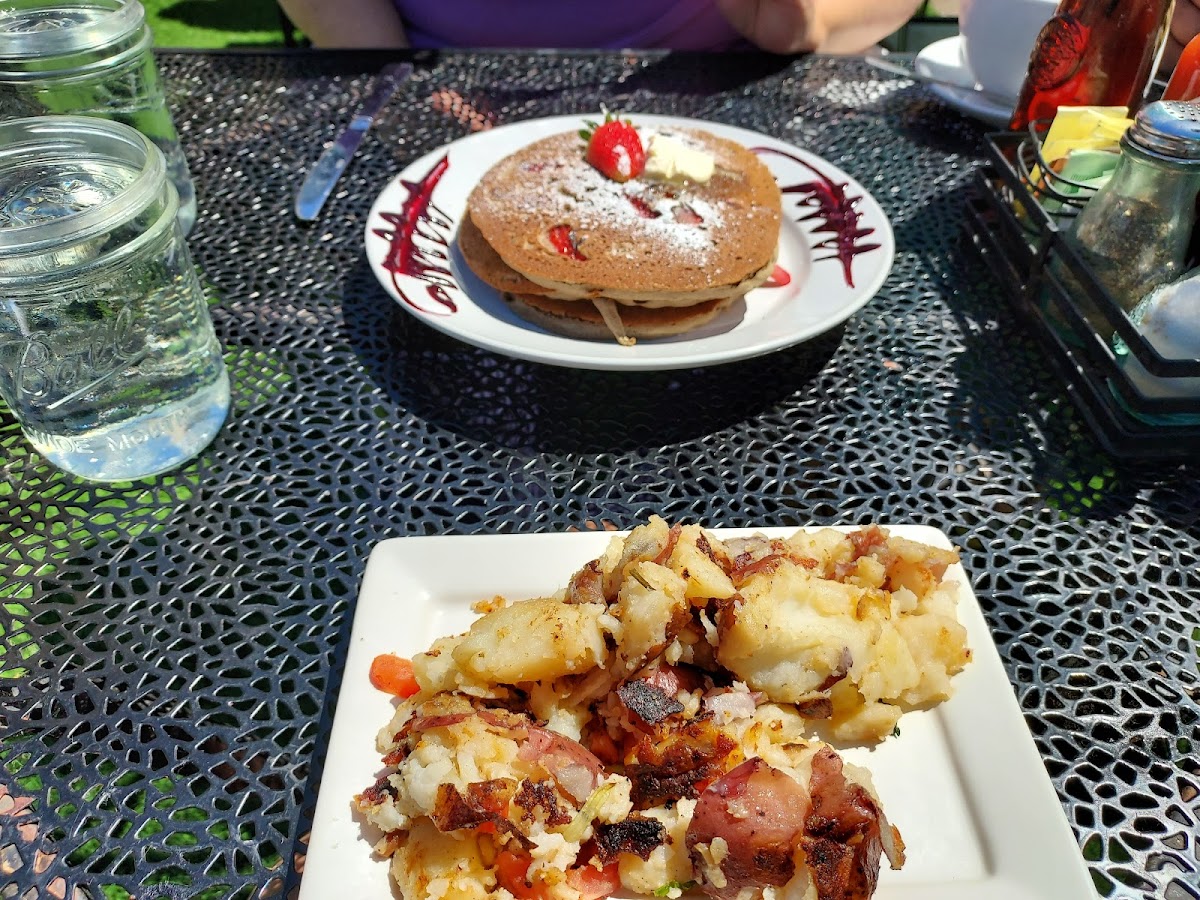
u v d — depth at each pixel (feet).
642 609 2.45
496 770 2.20
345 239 4.85
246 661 2.86
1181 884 2.34
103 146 3.39
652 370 3.88
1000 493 3.50
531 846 2.15
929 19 9.36
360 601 2.81
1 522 3.33
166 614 3.00
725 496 3.46
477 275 4.21
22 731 2.66
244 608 3.02
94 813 2.47
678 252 4.07
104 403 3.27
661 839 2.21
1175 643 2.96
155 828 2.44
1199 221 3.59
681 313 4.01
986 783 2.42
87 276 2.95
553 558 2.95
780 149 5.15
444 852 2.17
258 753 2.62
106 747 2.63
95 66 4.12
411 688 2.60
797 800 2.17
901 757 2.52
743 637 2.49
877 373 4.06
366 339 4.19
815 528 3.22
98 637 2.92
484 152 5.14
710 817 2.14
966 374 4.05
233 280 4.52
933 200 5.19
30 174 3.34
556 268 3.93
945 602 2.79
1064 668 2.88
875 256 4.29
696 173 4.61
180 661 2.86
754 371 4.07
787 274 4.50
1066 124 4.33
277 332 4.21
